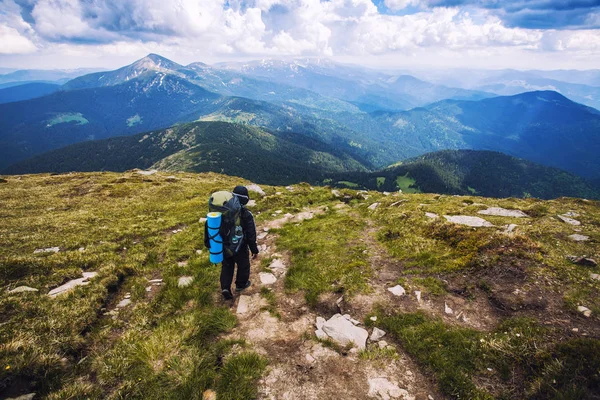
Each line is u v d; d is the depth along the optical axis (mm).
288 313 3785
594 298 3322
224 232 3725
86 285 4027
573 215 6055
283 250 5633
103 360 2920
